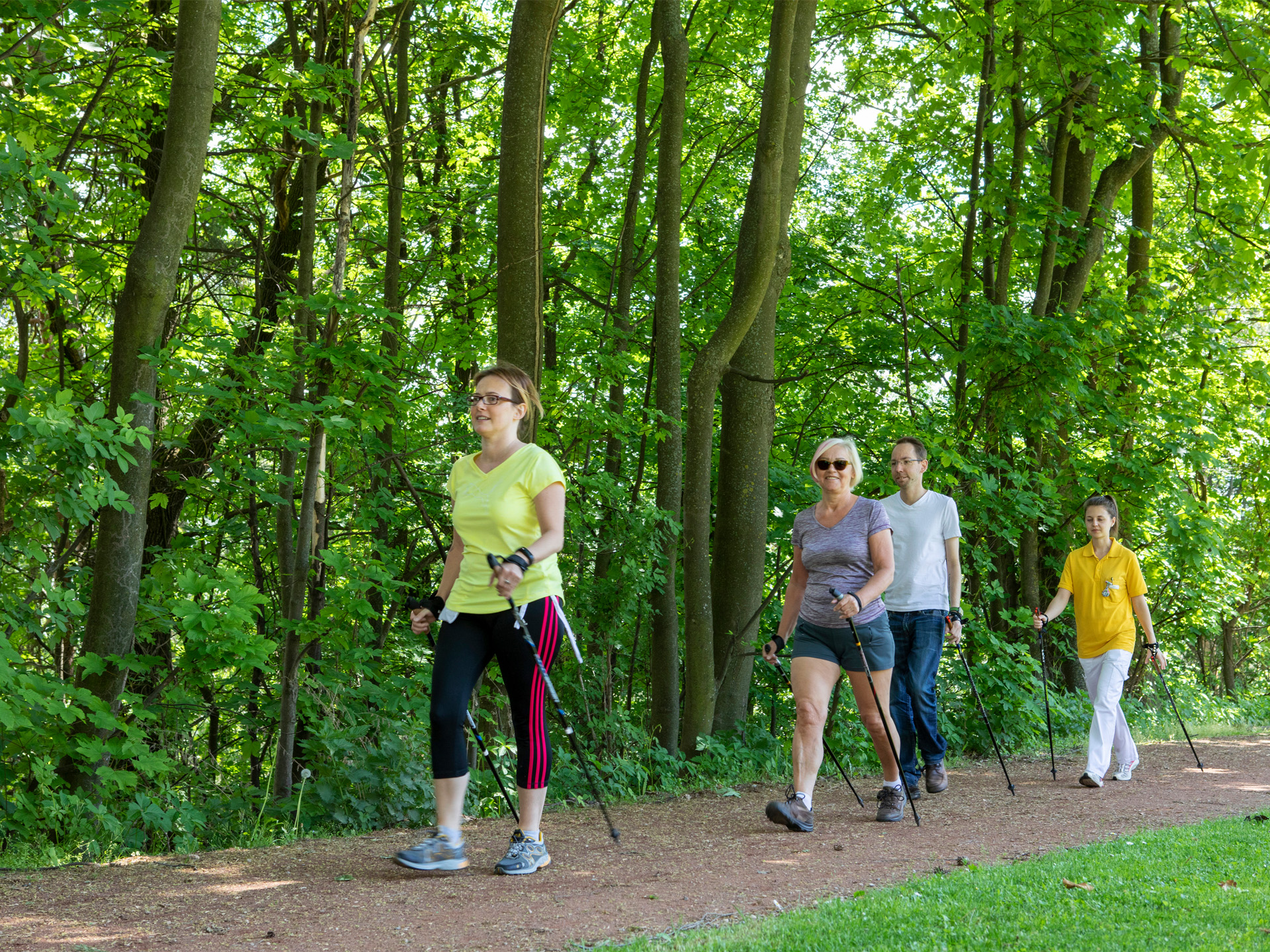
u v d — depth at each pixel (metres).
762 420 9.28
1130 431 12.55
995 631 12.30
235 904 3.97
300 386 7.54
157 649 7.39
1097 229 12.92
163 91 9.12
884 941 3.18
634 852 5.04
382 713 6.85
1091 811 6.27
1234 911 3.46
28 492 6.79
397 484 9.96
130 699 6.07
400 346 8.97
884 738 5.91
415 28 11.72
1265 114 12.71
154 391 6.27
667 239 8.99
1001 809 6.42
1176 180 15.87
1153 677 14.51
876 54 14.03
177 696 6.59
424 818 6.38
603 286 12.84
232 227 10.73
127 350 6.14
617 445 12.17
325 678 6.77
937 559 6.97
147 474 6.14
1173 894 3.69
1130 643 7.76
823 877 4.41
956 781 7.88
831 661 5.78
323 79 8.41
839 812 6.39
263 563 11.12
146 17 8.73
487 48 12.00
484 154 13.17
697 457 8.65
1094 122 11.69
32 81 6.73
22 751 5.66
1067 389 10.95
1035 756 9.71
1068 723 10.91
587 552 8.78
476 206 12.52
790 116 9.17
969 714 10.07
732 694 9.04
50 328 9.16
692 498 8.66
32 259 6.26
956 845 5.16
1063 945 3.09
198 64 6.16
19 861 4.94
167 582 7.06
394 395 7.65
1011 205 11.96
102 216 9.27
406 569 10.51
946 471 10.70
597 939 3.49
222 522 10.61
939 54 12.80
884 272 13.81
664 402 9.02
